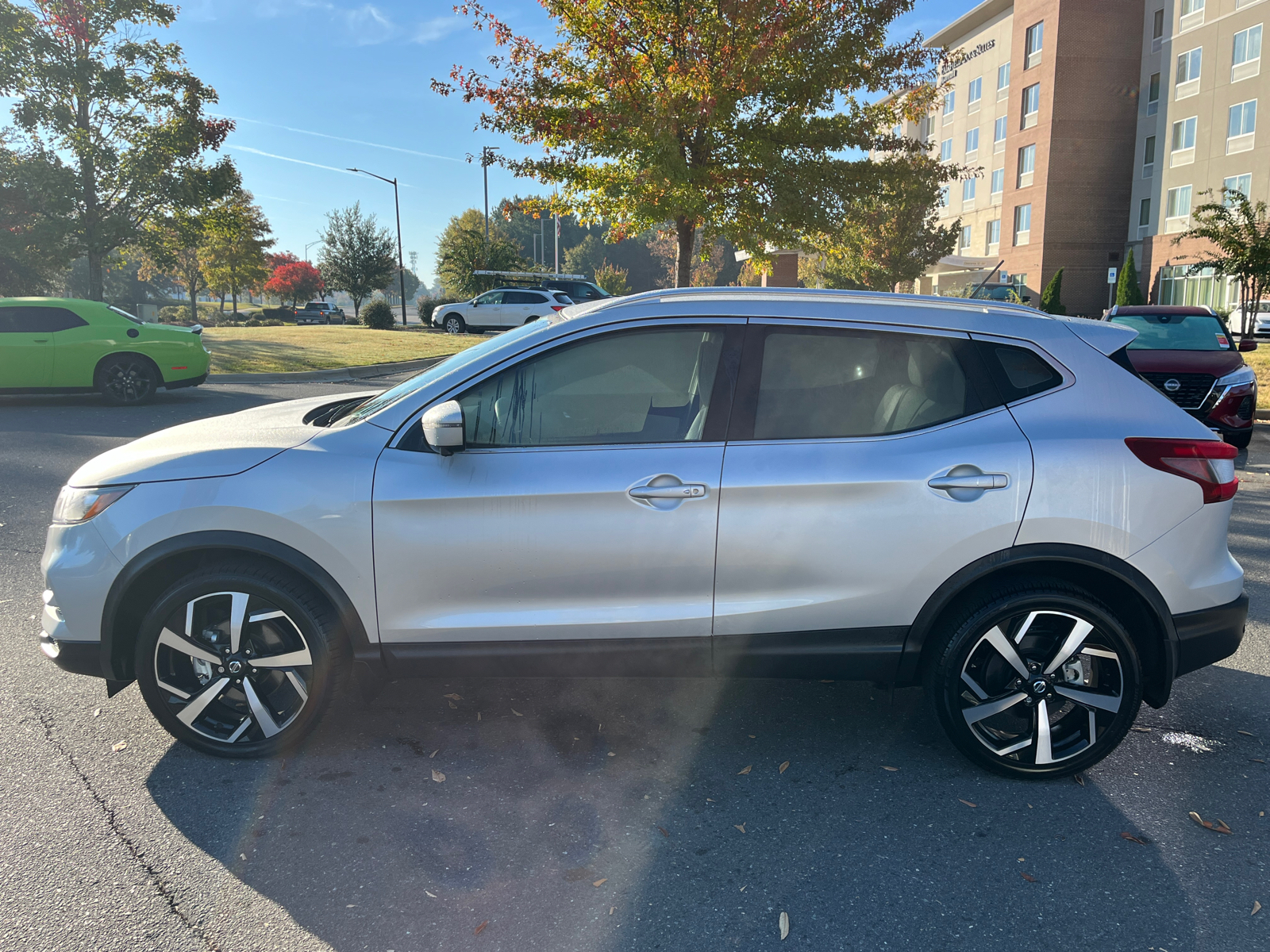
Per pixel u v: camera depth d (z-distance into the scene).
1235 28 34.44
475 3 11.82
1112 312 11.39
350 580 3.12
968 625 3.10
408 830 2.89
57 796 3.04
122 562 3.12
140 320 13.08
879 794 3.12
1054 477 3.03
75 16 19.56
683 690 3.96
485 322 29.66
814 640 3.16
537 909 2.52
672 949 2.36
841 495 3.06
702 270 78.69
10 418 11.30
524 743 3.47
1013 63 44.44
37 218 20.83
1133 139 41.66
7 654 4.20
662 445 3.12
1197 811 3.04
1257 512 7.20
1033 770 3.18
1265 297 27.86
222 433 3.41
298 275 76.00
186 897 2.54
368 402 3.61
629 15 11.52
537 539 3.08
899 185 13.36
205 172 21.94
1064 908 2.54
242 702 3.30
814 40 11.73
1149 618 3.13
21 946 2.33
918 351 3.18
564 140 12.48
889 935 2.42
